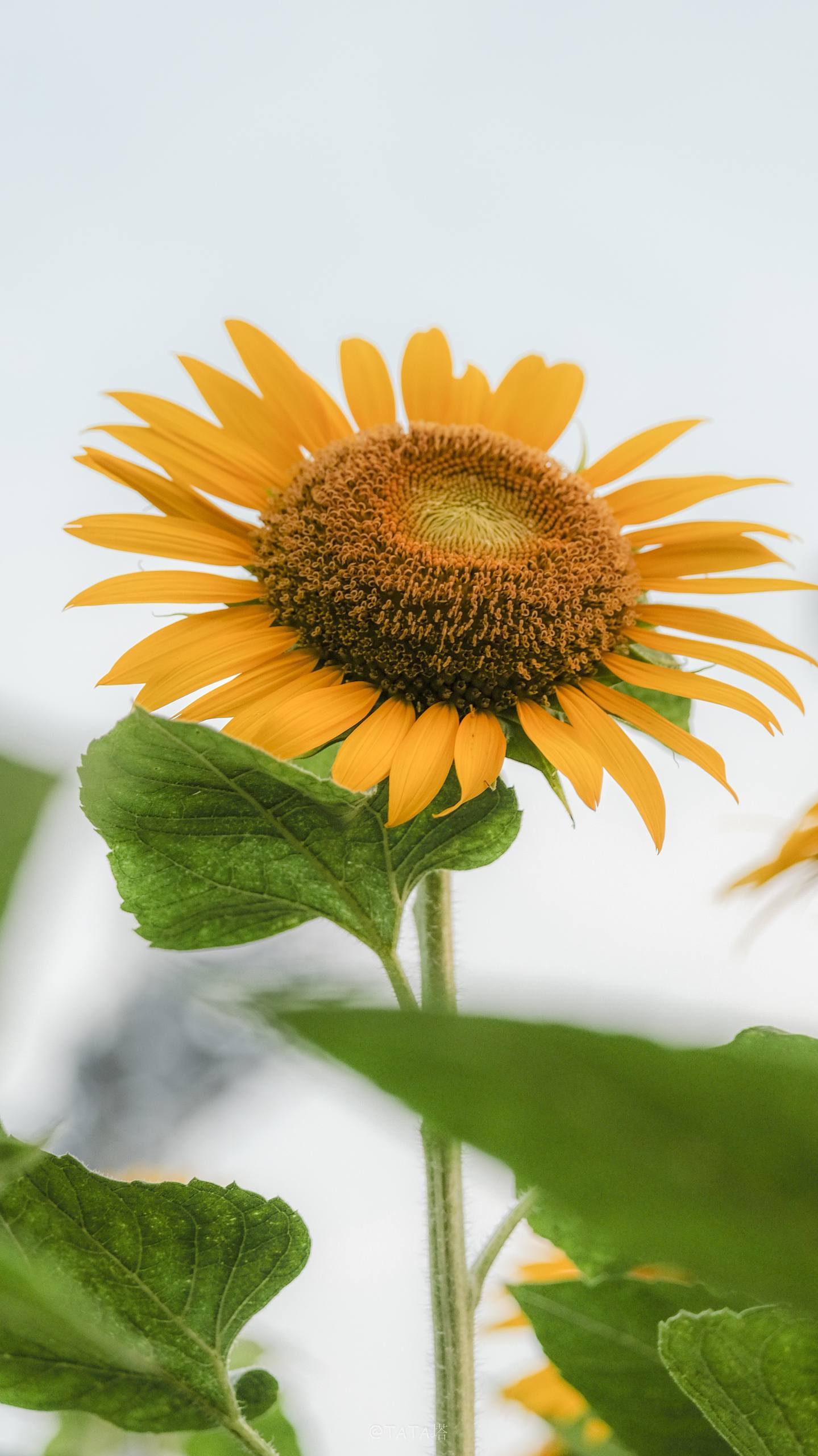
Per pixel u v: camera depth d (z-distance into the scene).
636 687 0.94
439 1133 0.25
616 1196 0.26
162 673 0.87
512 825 0.84
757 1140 0.26
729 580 0.92
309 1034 0.23
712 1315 0.76
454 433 0.94
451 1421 0.84
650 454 0.96
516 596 0.88
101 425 0.92
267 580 0.89
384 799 0.84
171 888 0.83
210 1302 0.81
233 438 0.93
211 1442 0.93
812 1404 0.77
